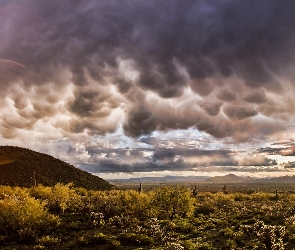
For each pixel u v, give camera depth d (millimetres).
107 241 19047
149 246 18203
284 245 18047
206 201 43656
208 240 20203
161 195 30656
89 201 38906
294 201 49625
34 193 44969
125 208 31625
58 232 21859
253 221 27141
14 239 19703
